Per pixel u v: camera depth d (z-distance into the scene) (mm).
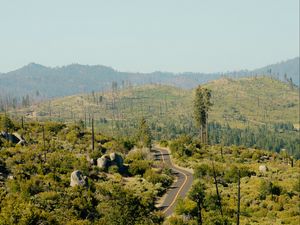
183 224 51625
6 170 61812
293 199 71188
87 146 94750
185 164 100062
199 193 62750
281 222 58969
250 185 79938
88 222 45250
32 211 44156
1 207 45562
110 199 48781
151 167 89250
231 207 63031
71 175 61844
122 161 84188
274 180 86750
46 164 69062
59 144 91562
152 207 60312
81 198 53312
